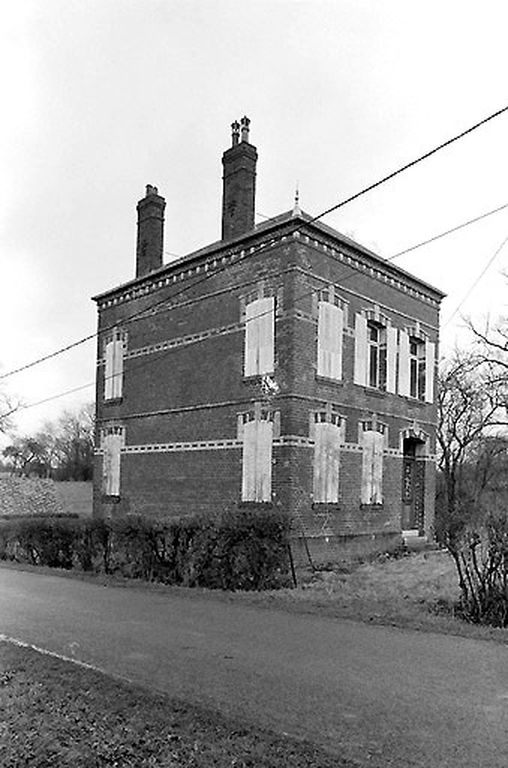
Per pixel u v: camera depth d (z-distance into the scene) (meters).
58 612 10.95
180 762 4.77
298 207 17.47
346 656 7.83
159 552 15.00
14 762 4.82
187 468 19.41
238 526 13.77
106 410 23.31
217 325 19.02
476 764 4.81
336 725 5.56
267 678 6.94
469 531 10.02
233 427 18.11
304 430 16.98
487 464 33.53
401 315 21.20
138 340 22.05
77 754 4.92
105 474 22.86
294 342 16.83
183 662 7.61
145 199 23.84
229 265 18.84
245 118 19.81
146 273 23.00
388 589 12.97
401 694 6.39
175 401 20.16
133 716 5.65
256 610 10.94
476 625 9.47
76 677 6.80
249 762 4.75
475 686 6.64
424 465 22.22
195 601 11.94
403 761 4.85
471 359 41.41
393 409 20.59
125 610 11.09
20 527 19.91
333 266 18.34
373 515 19.30
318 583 14.09
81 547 17.34
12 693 6.27
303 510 16.77
